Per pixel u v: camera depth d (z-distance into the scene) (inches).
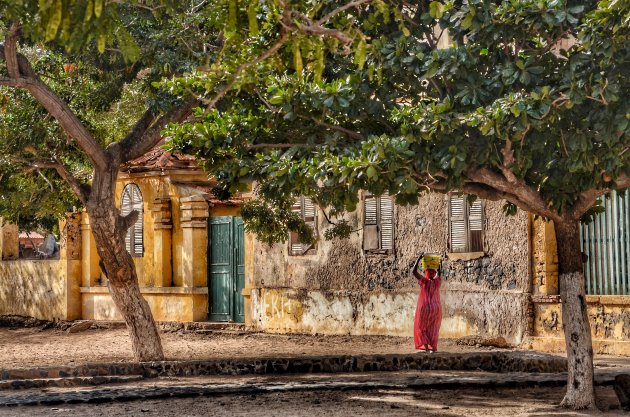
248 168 596.4
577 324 591.2
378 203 1097.4
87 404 639.1
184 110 855.1
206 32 824.9
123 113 1043.9
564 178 559.8
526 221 936.3
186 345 1074.7
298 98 575.8
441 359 822.5
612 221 885.8
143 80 883.4
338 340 1088.2
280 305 1185.4
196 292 1261.1
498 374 767.7
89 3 336.8
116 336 1217.4
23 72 794.8
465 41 616.4
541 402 627.8
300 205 1179.3
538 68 520.4
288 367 806.5
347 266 1125.1
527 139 534.3
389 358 820.0
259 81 603.8
